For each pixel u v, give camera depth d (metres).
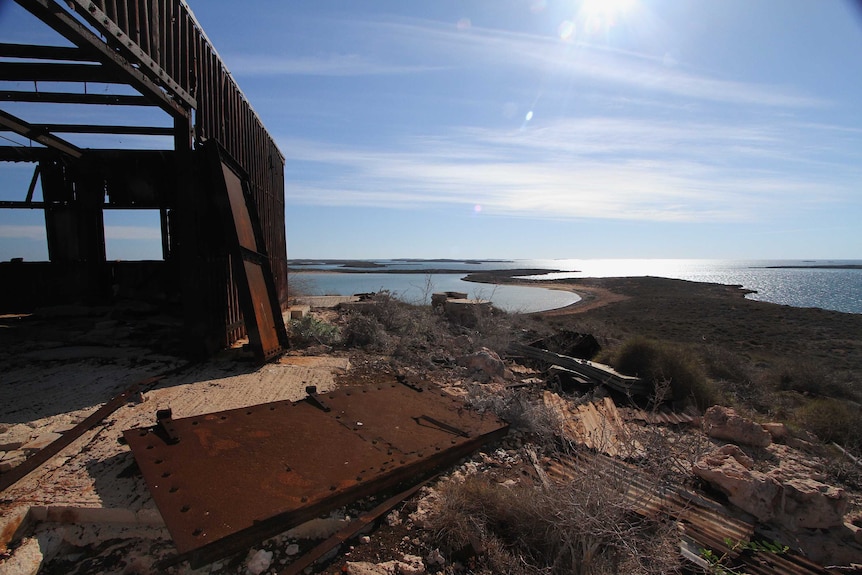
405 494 3.34
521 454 4.31
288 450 3.48
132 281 9.04
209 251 6.55
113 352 6.37
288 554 2.75
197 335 6.25
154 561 2.63
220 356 6.53
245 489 2.91
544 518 2.98
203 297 6.32
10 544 2.65
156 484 2.86
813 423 6.81
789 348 18.84
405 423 4.29
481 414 4.80
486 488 3.37
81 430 3.86
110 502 2.91
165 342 6.75
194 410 4.49
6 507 2.82
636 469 3.69
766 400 8.66
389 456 3.58
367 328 8.59
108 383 5.23
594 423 5.52
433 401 5.04
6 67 5.12
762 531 3.64
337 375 6.11
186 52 5.79
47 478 3.20
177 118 5.84
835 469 5.07
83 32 3.75
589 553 2.70
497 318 12.09
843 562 3.51
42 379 5.32
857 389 10.88
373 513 3.07
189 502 2.71
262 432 3.72
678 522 3.28
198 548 2.35
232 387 5.29
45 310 7.83
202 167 6.34
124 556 2.69
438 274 83.88
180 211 6.02
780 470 4.75
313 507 2.87
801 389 10.78
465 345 9.16
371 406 4.61
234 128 7.60
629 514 3.28
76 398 4.74
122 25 4.30
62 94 6.60
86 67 5.24
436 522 3.04
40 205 8.60
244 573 2.58
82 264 8.73
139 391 4.89
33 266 8.58
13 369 5.70
